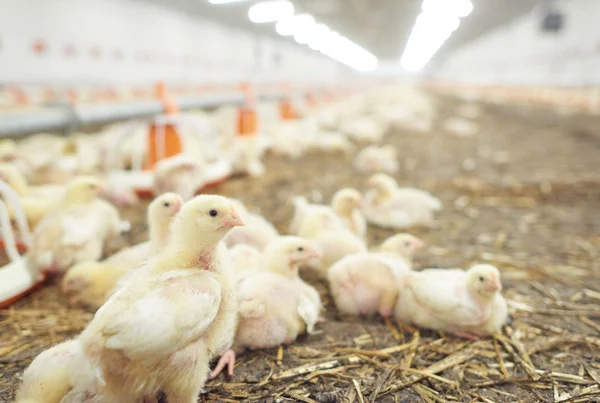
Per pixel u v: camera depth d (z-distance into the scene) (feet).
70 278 1.37
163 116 2.75
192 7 9.16
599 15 7.74
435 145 5.40
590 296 1.54
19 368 1.09
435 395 1.03
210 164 2.96
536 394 1.04
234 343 1.16
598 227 2.28
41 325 1.29
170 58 9.06
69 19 5.68
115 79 6.93
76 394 0.79
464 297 1.23
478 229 2.27
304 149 4.59
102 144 3.06
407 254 1.67
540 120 7.87
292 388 1.04
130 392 0.82
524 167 3.91
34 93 4.64
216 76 12.01
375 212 2.29
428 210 2.34
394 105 9.49
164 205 1.35
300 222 1.99
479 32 17.95
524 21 13.12
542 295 1.54
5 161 2.61
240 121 4.26
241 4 9.64
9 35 4.62
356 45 22.71
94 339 0.78
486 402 1.01
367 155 3.74
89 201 1.67
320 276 1.66
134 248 1.50
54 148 3.04
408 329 1.31
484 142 5.65
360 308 1.38
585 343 1.24
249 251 1.47
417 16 13.75
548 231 2.23
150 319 0.77
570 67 9.25
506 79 15.24
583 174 3.51
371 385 1.05
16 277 1.43
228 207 0.93
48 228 1.53
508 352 1.20
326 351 1.19
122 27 7.13
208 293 0.84
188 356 0.83
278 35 16.78
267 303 1.16
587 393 1.04
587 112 6.92
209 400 0.99
